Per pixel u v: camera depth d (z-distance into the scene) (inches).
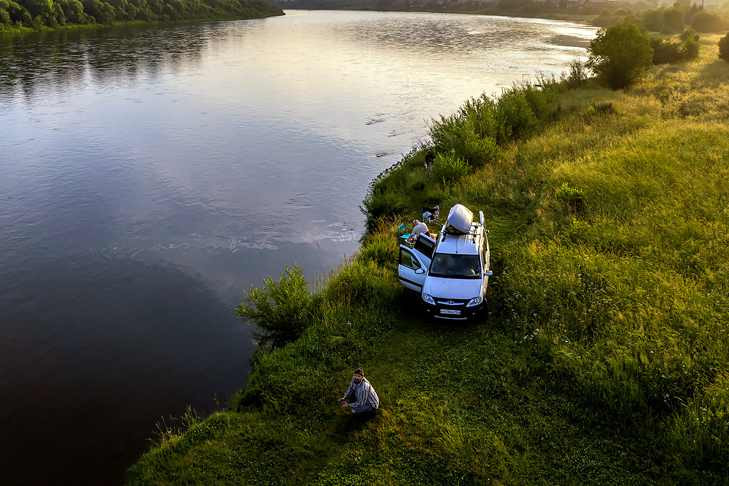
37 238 953.5
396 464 406.3
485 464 394.3
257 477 409.7
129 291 784.3
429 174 1066.7
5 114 1796.3
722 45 2228.1
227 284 796.0
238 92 2193.7
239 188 1178.0
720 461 372.5
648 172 864.9
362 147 1460.4
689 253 630.5
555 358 490.3
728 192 766.5
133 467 445.7
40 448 496.7
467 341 546.9
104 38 3821.4
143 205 1093.8
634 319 521.7
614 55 1772.9
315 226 982.4
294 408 480.7
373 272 692.7
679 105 1397.6
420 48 3565.5
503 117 1314.0
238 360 623.2
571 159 1021.2
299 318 613.6
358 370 454.0
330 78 2495.1
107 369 612.1
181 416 531.8
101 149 1456.7
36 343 662.5
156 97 2086.6
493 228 803.4
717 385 423.5
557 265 627.2
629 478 377.7
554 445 411.5
